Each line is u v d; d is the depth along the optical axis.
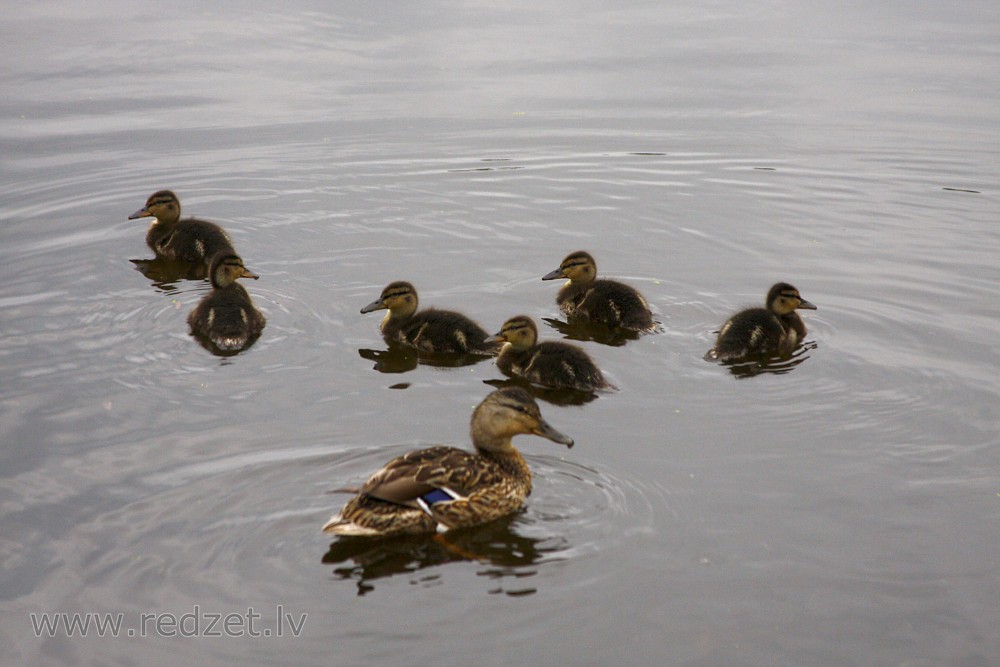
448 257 17.25
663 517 9.97
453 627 8.42
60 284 15.91
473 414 10.85
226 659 8.12
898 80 26.19
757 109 24.38
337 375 13.23
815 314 15.07
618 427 11.84
